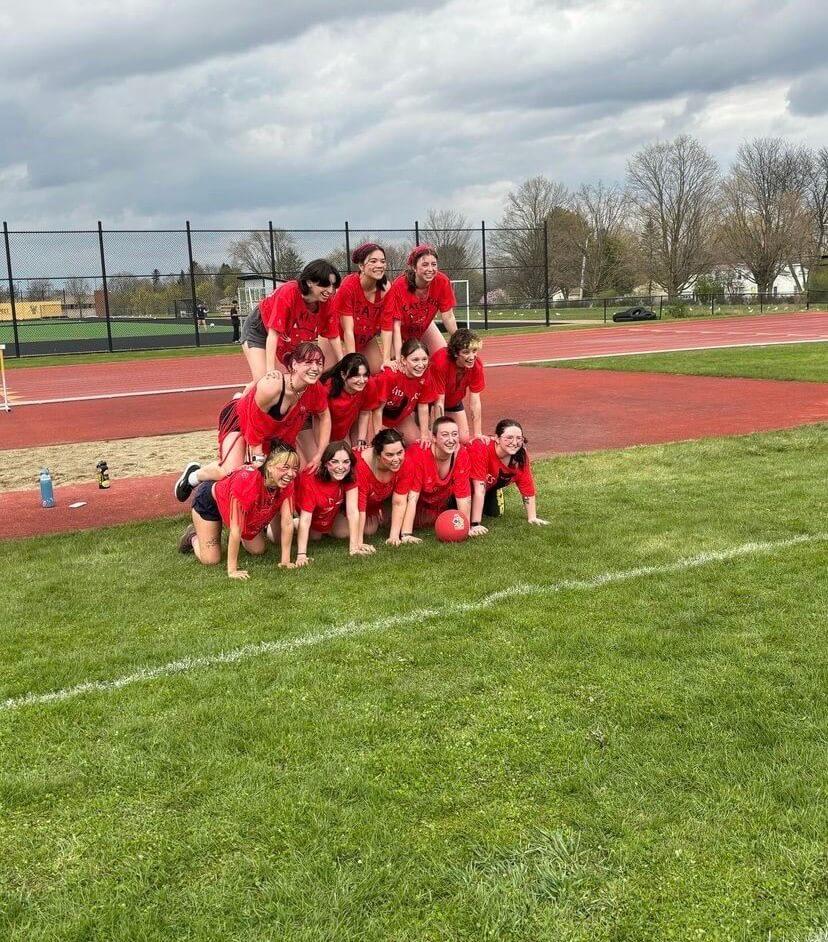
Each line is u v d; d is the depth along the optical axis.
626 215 69.88
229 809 3.14
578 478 8.56
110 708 3.95
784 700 3.79
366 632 4.75
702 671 4.09
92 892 2.74
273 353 6.41
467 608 5.04
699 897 2.62
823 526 6.42
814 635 4.45
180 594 5.55
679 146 65.31
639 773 3.27
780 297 53.16
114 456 11.33
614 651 4.36
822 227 66.06
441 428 6.37
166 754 3.53
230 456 6.37
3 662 4.53
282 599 5.37
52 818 3.14
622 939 2.49
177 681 4.21
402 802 3.15
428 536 6.78
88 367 27.75
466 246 41.56
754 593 5.09
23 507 8.45
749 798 3.09
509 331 39.03
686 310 46.97
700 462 9.06
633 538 6.35
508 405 14.30
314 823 3.04
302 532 6.13
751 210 65.12
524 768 3.35
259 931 2.55
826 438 10.03
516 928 2.54
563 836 2.92
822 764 3.29
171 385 21.19
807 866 2.73
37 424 14.84
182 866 2.85
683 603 4.97
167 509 8.19
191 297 35.69
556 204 70.56
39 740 3.68
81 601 5.47
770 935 2.47
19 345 34.22
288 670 4.28
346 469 6.05
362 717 3.78
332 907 2.63
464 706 3.85
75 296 34.16
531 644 4.48
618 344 28.27
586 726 3.64
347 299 6.76
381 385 6.56
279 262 36.25
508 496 7.94
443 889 2.71
